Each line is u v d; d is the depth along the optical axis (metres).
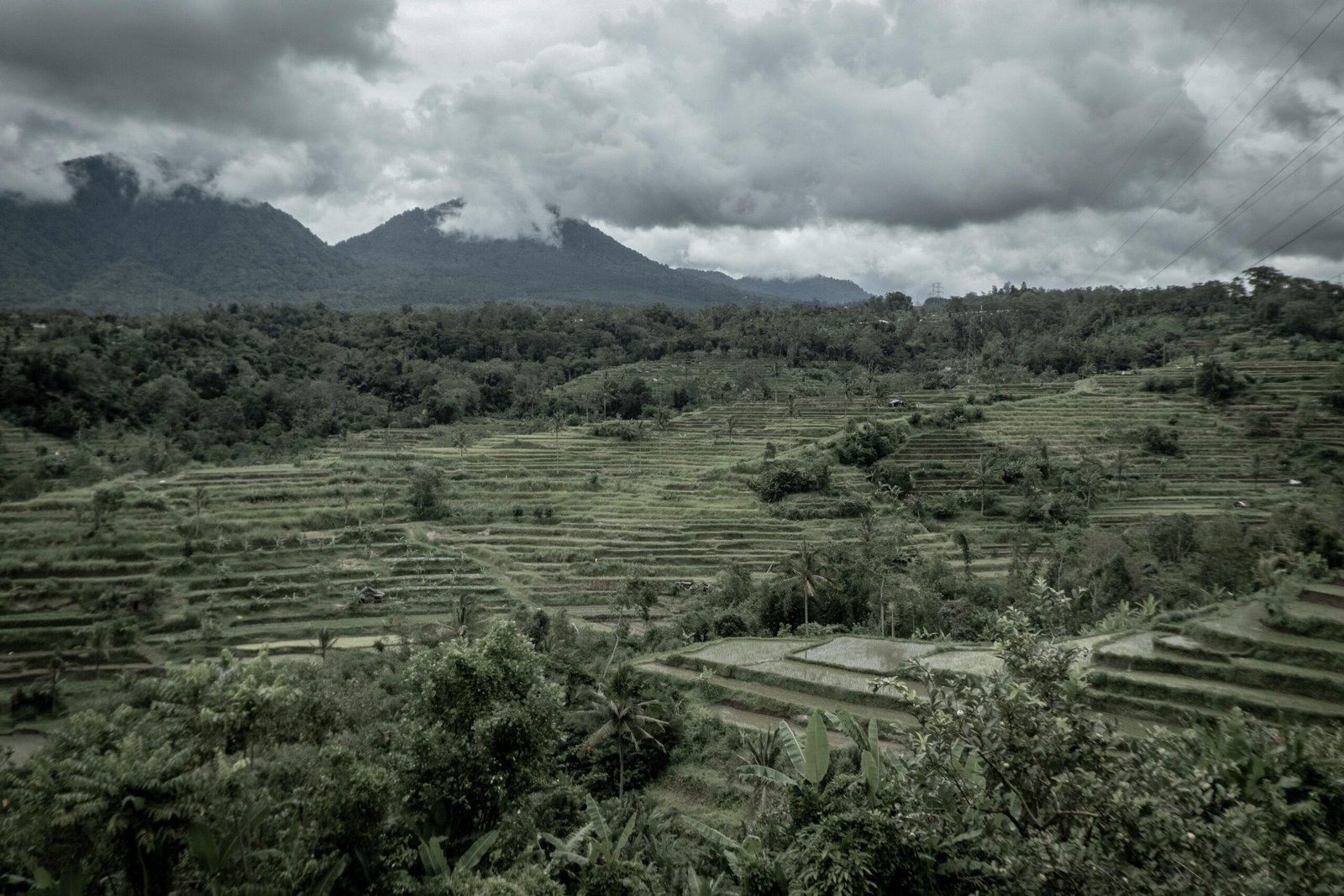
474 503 93.44
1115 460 93.56
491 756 21.94
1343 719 27.70
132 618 64.38
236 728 19.53
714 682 39.50
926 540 77.50
